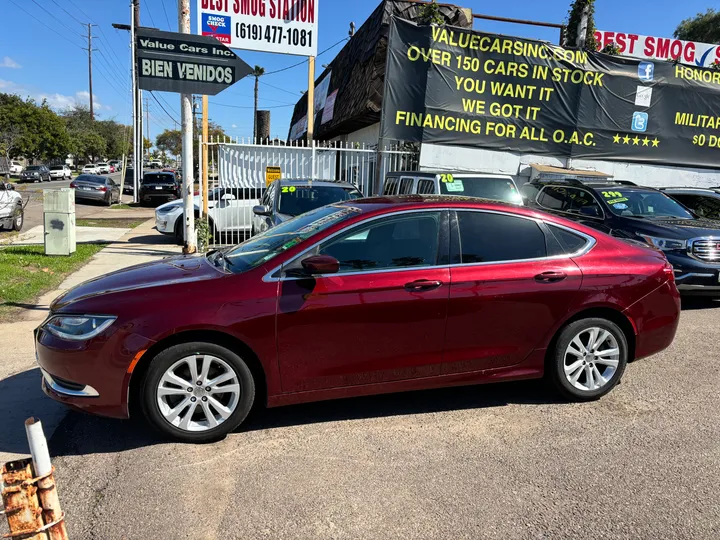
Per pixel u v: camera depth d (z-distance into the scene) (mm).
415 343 3777
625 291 4141
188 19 8797
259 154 11828
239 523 2764
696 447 3582
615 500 2990
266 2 12273
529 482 3158
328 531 2711
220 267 3893
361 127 17812
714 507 2930
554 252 4105
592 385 4234
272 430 3773
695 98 13172
